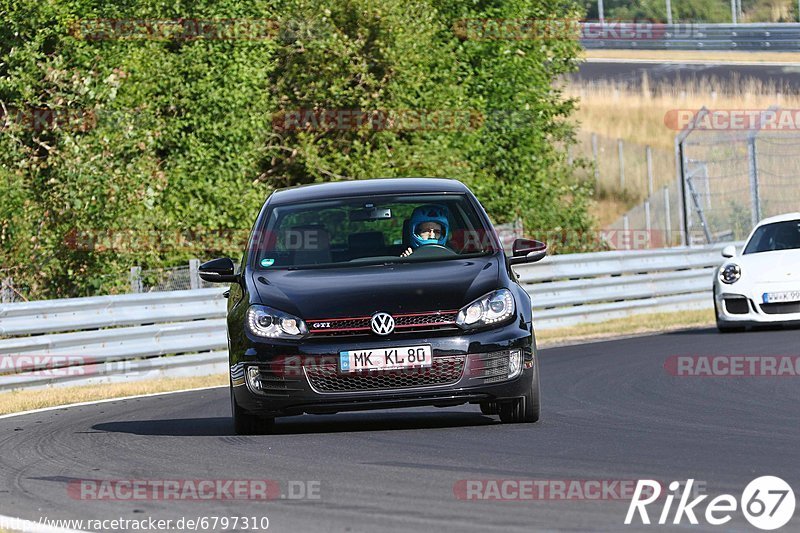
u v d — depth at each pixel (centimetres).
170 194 6881
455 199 2936
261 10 7412
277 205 2980
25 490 2109
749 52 19075
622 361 4397
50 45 6800
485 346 2556
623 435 2498
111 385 4675
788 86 16538
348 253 2819
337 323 2559
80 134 6475
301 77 7806
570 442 2406
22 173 6312
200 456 2406
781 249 5544
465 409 3198
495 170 9062
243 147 7194
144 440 2727
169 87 7019
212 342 5278
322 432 2738
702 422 2702
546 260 6706
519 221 7869
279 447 2477
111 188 6112
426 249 2809
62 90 6444
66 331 5228
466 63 8988
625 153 14775
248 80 7156
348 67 7794
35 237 6072
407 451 2345
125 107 6606
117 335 4900
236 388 2633
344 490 1958
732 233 11725
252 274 2770
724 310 5416
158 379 4956
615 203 13800
